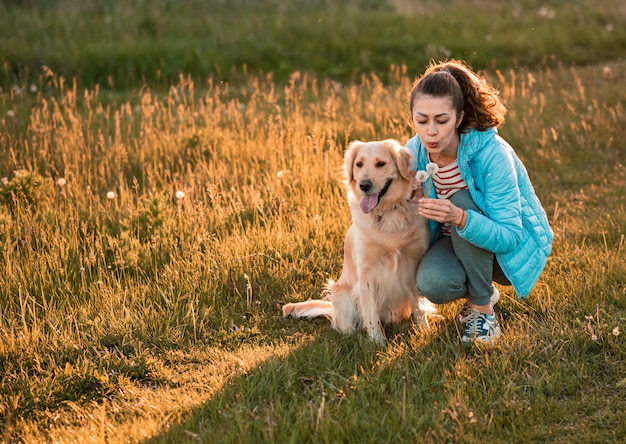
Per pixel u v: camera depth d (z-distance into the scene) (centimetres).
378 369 335
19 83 939
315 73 1083
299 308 417
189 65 1060
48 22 1159
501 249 334
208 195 590
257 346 382
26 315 412
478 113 341
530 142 745
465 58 1155
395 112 786
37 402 328
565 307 391
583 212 576
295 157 646
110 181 613
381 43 1184
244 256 472
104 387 343
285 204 554
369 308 389
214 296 430
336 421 289
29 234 485
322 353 359
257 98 909
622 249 466
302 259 484
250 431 291
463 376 323
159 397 331
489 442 277
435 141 331
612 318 371
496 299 389
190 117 758
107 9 1248
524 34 1270
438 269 354
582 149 733
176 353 374
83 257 473
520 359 336
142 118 736
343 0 1413
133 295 421
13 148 656
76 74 995
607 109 820
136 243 473
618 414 292
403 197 377
